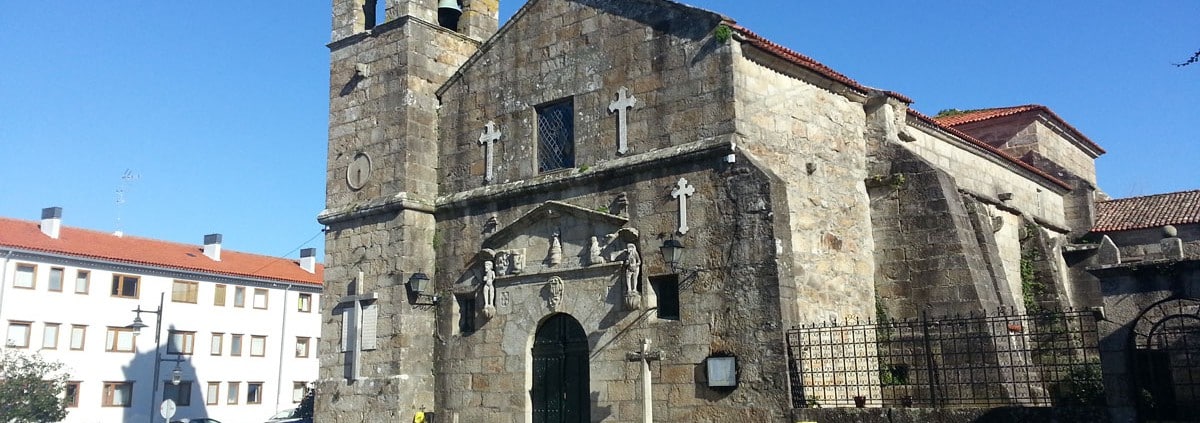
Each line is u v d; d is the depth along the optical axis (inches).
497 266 924.0
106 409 1978.3
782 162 838.5
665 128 836.6
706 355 775.1
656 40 859.4
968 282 850.8
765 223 759.7
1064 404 744.3
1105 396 602.9
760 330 748.6
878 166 935.7
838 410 702.5
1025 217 1144.2
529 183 911.7
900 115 973.8
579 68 908.6
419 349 948.6
